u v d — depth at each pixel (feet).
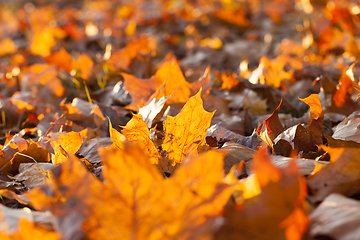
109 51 6.14
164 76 4.24
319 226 2.92
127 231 2.93
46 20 13.14
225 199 2.93
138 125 3.42
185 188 2.93
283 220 2.88
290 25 10.41
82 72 5.88
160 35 10.89
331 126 4.00
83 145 3.82
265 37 9.21
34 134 4.33
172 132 3.45
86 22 13.57
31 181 3.51
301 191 2.94
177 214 2.91
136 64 5.78
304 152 3.57
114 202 2.93
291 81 4.82
